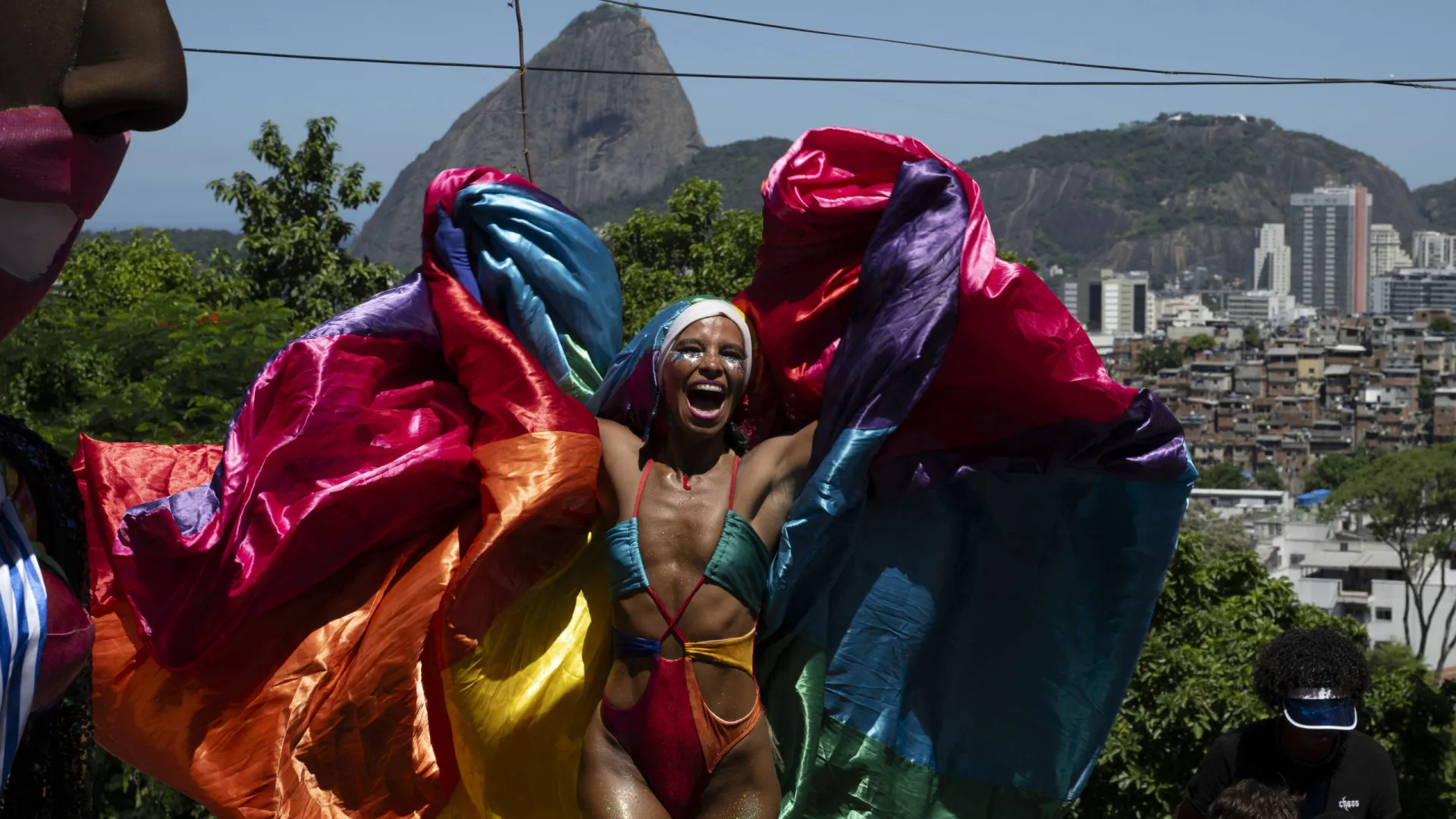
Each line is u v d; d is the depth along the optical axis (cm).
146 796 1241
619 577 453
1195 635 1620
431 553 473
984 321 460
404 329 494
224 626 451
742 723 449
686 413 454
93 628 334
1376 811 472
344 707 455
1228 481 15450
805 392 495
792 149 498
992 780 496
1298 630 479
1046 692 495
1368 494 5788
